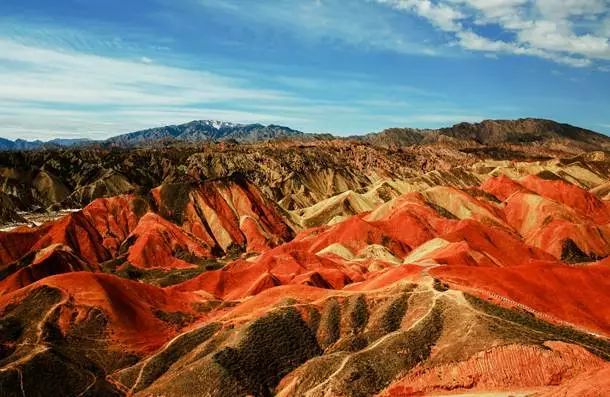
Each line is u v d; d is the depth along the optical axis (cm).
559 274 7994
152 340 6975
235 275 10044
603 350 5259
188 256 13175
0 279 10344
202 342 6381
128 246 13462
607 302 7644
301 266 10262
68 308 6869
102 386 5875
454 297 5944
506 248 12519
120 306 7175
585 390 3916
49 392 5631
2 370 5672
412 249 13650
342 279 9375
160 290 8138
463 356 5106
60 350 6234
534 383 4841
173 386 5512
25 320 6675
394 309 6141
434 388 5009
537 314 6062
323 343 6078
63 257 9962
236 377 5459
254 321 6200
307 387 5288
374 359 5334
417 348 5359
